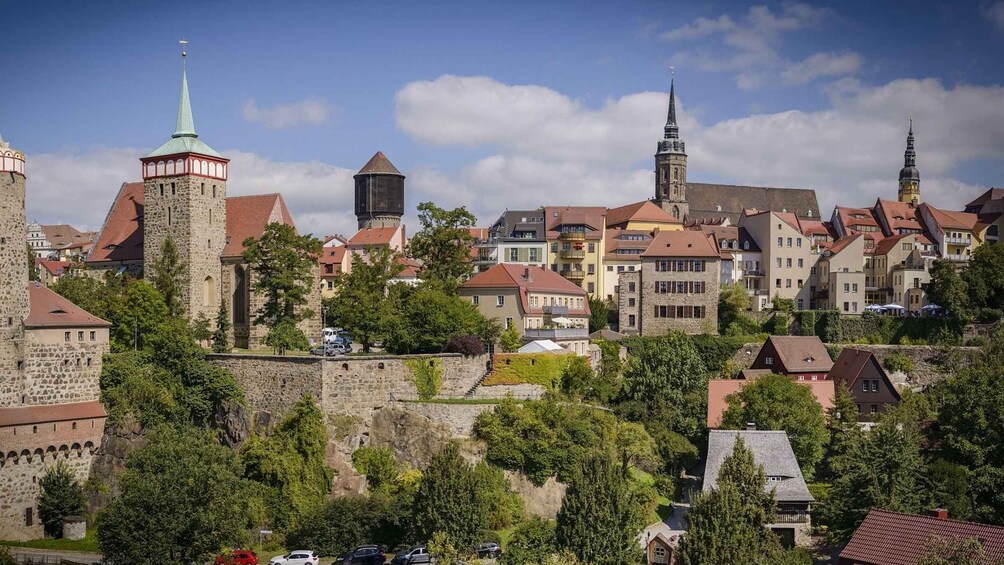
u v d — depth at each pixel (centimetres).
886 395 13700
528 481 11156
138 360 11881
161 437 10656
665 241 16688
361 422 11438
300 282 13625
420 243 15525
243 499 9788
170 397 11756
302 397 11400
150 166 13925
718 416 12838
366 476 11094
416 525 9575
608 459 9250
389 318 12675
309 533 10144
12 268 10919
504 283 14338
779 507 10750
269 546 10344
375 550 9462
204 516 8856
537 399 12025
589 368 12825
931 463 10969
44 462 10956
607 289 18975
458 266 15462
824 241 19875
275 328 12794
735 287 17212
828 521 10512
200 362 12000
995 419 11419
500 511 10569
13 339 10881
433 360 11962
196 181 13762
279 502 10750
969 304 16625
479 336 12988
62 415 11081
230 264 13962
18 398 10912
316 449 11006
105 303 12381
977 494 10700
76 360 11375
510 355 12262
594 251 18950
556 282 15775
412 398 11756
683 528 10725
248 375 11856
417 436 11412
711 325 16362
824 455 12412
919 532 8219
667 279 16512
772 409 12306
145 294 12444
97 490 11156
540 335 13825
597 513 8819
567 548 8650
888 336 16712
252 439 11238
